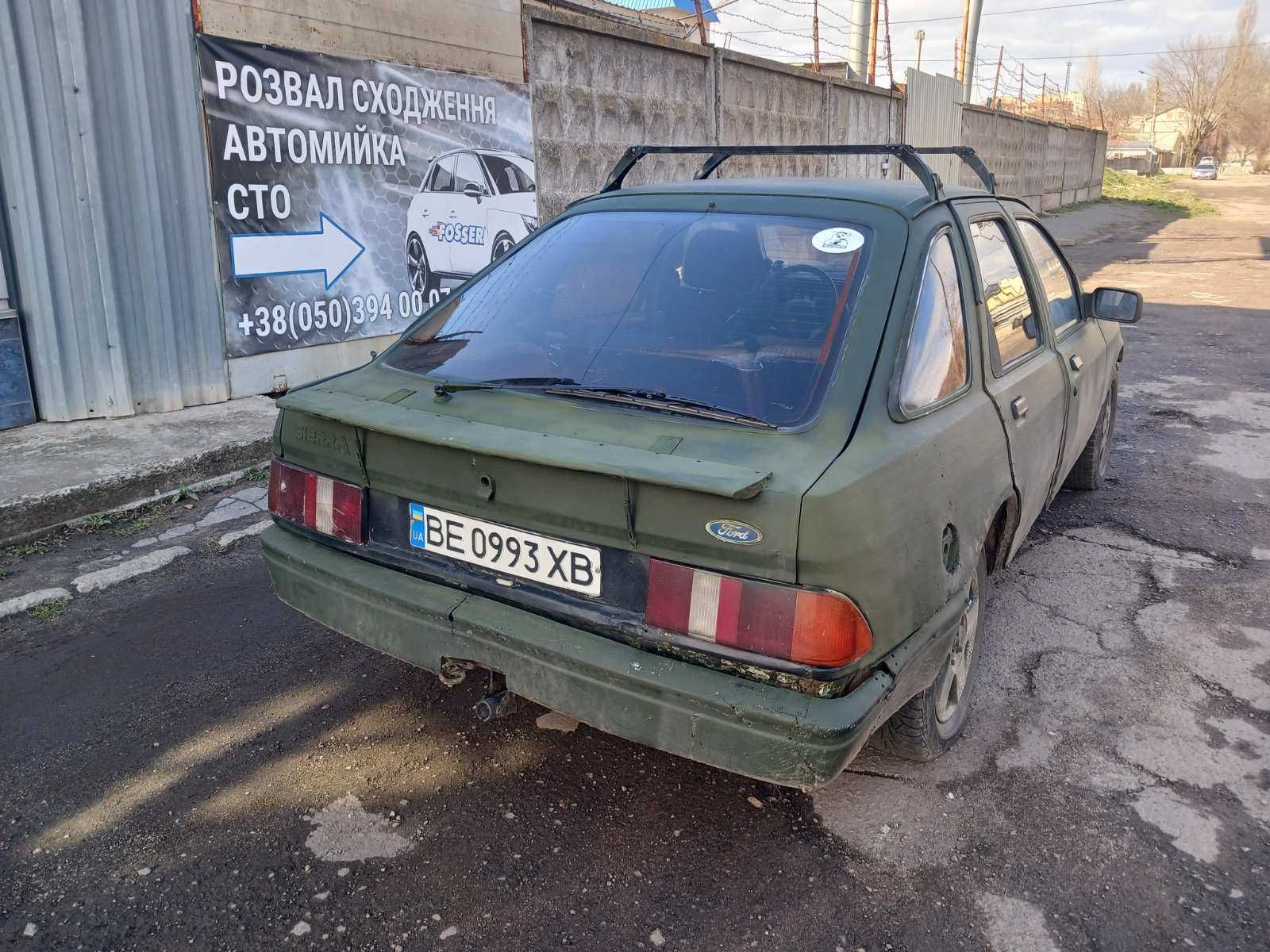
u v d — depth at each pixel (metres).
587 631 2.26
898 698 2.30
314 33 6.51
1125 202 37.62
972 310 2.95
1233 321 11.28
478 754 2.95
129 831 2.60
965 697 3.07
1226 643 3.69
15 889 2.38
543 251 3.11
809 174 14.43
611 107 9.71
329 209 6.73
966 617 2.92
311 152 6.54
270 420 5.94
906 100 17.91
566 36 8.91
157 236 5.81
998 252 3.43
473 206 7.99
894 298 2.51
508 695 2.48
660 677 2.12
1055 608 3.98
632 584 2.19
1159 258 18.52
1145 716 3.19
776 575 2.02
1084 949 2.23
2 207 5.33
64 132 5.35
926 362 2.56
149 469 4.99
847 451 2.18
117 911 2.32
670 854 2.54
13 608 3.83
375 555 2.60
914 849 2.55
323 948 2.22
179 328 6.01
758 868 2.48
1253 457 6.03
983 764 2.92
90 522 4.73
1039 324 3.72
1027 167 27.81
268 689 3.31
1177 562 4.45
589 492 2.18
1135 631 3.79
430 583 2.51
